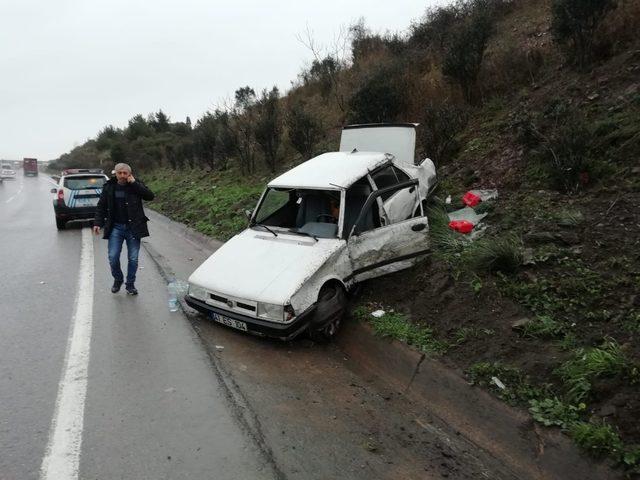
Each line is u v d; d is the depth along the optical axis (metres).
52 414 3.59
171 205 16.75
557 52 9.89
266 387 4.16
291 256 5.18
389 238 5.68
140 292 6.69
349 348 5.00
